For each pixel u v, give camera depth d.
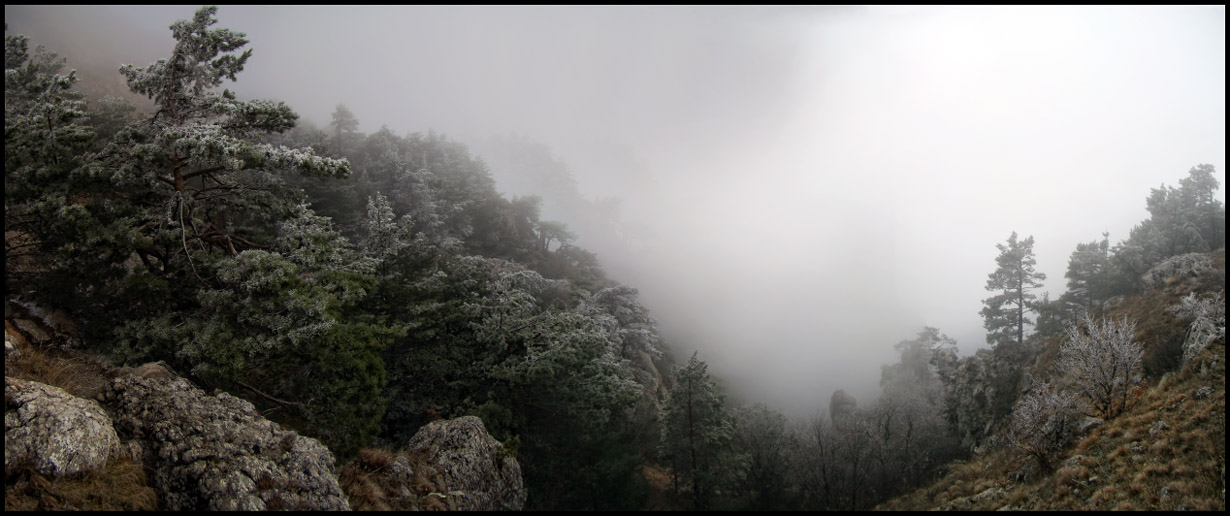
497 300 22.02
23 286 13.25
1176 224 49.28
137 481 8.66
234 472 9.50
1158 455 17.80
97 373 11.62
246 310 13.39
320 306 13.34
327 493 10.42
